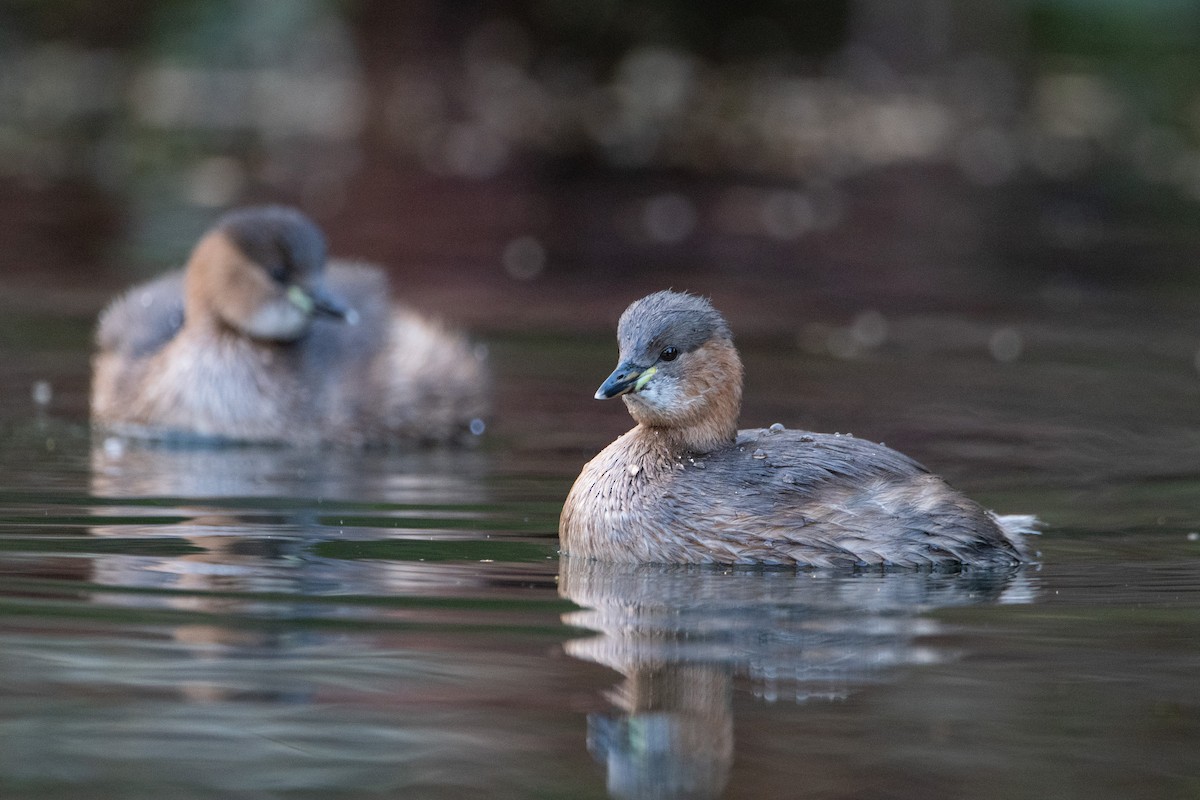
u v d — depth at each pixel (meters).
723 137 36.47
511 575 10.32
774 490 10.90
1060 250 25.78
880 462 11.13
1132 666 8.59
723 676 8.38
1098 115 38.91
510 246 25.03
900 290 22.47
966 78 41.41
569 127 36.91
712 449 11.31
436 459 14.18
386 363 15.39
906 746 7.48
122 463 13.58
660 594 9.90
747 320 20.19
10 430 14.73
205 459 13.93
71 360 17.41
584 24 40.19
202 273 15.13
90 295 20.44
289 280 15.05
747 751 7.40
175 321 16.06
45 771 7.03
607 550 10.88
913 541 10.66
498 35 39.44
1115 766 7.29
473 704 7.91
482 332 19.17
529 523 11.78
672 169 33.06
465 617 9.28
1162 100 39.84
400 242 24.95
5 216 25.62
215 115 36.84
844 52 41.78
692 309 11.39
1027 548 11.03
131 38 40.12
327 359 15.30
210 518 11.59
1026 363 18.08
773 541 10.71
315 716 7.71
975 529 10.76
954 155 35.16
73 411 15.55
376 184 30.16
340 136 35.12
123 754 7.23
